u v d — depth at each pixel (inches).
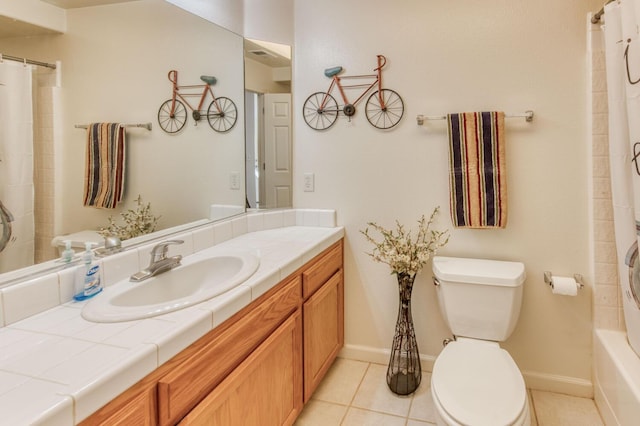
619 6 60.5
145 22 62.8
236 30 83.7
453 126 77.6
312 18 88.7
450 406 50.6
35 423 24.9
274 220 89.9
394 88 84.0
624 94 60.9
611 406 65.8
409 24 82.2
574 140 74.2
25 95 45.2
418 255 76.9
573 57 73.2
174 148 69.2
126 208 59.7
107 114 56.4
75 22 51.0
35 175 46.3
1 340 36.4
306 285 68.7
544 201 76.5
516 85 76.5
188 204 72.4
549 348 78.9
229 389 45.5
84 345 35.1
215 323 43.3
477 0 77.7
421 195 84.2
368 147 87.1
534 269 78.2
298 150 92.0
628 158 61.1
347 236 90.4
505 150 76.7
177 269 59.0
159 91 65.8
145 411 34.2
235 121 83.8
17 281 42.2
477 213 77.1
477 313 71.6
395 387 79.7
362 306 91.0
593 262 73.7
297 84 90.8
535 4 74.5
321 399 78.5
